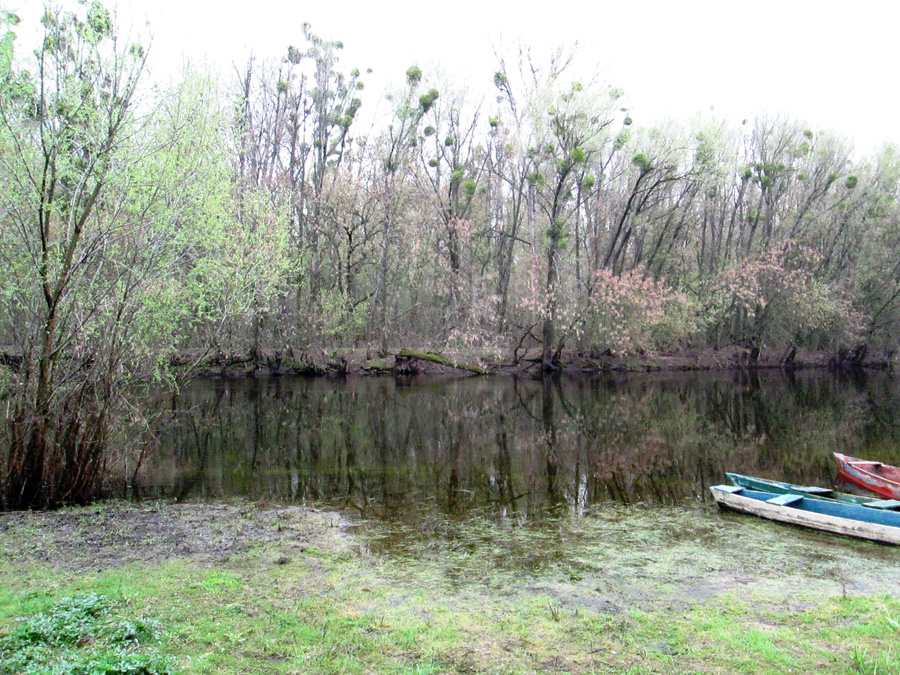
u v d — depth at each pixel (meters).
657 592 6.08
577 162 28.94
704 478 11.38
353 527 8.34
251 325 28.02
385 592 6.00
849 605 5.68
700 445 14.73
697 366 35.53
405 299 36.69
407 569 6.71
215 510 9.04
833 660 4.60
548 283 30.34
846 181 34.06
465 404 21.84
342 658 4.57
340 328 29.72
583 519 8.78
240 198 17.98
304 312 29.70
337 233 31.81
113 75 8.24
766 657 4.66
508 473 11.84
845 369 36.56
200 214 9.98
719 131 29.23
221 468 12.06
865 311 35.16
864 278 34.62
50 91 7.88
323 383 27.34
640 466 12.47
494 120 30.17
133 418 10.97
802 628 5.19
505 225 36.00
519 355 34.47
